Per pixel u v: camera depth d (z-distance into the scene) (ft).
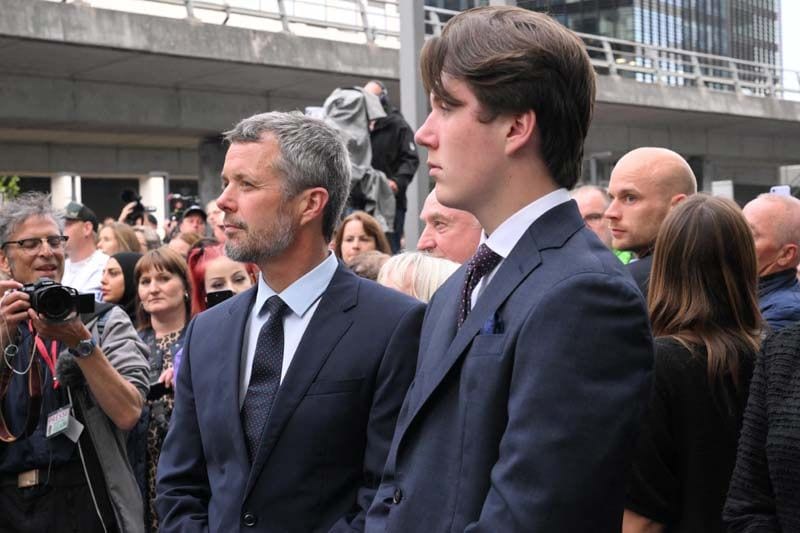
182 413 9.23
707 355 9.20
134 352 13.67
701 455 9.03
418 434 6.75
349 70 66.18
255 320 9.23
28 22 53.21
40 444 12.60
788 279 13.97
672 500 9.08
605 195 19.39
